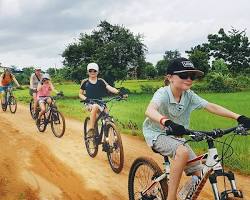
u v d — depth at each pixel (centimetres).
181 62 442
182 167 430
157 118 418
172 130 390
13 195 674
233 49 9112
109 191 702
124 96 855
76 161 901
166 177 476
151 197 506
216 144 1053
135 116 1786
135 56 5809
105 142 821
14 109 1797
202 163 428
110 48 5659
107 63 5634
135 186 552
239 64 9100
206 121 1645
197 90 4956
